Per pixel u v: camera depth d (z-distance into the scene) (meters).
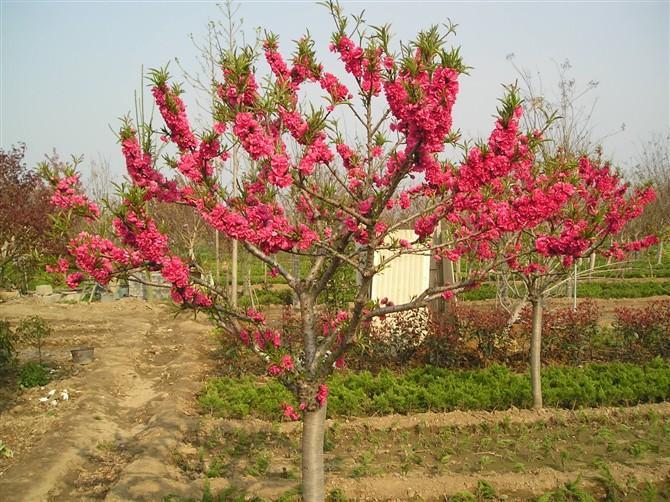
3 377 8.43
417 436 6.27
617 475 5.19
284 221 3.36
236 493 4.78
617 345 9.64
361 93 3.74
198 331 12.17
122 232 3.34
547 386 7.30
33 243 13.13
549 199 3.38
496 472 5.32
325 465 5.48
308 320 3.74
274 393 7.12
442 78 2.88
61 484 5.21
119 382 8.52
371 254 3.46
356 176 3.83
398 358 8.70
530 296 6.73
